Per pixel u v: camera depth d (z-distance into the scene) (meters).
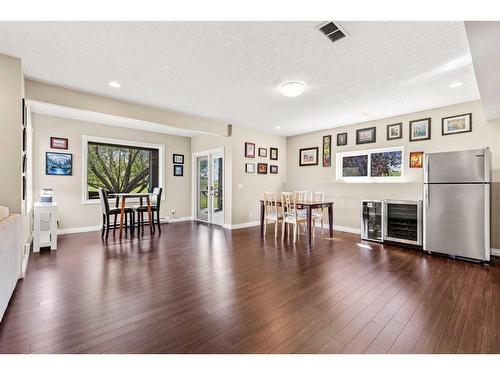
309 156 6.25
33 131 4.65
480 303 2.16
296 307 2.10
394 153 4.79
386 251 3.82
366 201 4.61
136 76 3.08
